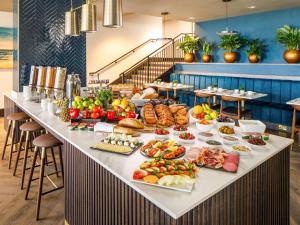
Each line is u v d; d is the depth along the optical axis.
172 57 11.56
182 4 7.34
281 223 2.22
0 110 8.22
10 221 2.72
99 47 10.56
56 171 3.66
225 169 1.61
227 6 7.53
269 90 7.13
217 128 2.51
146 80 10.56
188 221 1.27
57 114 3.21
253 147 1.97
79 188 2.14
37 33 5.05
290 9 7.71
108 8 2.39
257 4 7.30
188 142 2.09
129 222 1.53
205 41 10.09
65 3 5.27
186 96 9.15
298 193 3.27
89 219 2.01
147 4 7.34
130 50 11.55
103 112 2.77
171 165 1.58
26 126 3.47
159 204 1.25
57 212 2.89
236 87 7.97
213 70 8.90
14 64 5.34
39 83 4.21
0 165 4.20
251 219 1.78
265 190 1.93
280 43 7.62
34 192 3.31
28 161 4.35
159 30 12.60
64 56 5.39
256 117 7.09
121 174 1.56
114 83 10.95
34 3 4.96
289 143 2.16
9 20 8.08
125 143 2.02
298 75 6.70
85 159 2.01
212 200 1.41
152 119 2.63
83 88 4.68
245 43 8.82
